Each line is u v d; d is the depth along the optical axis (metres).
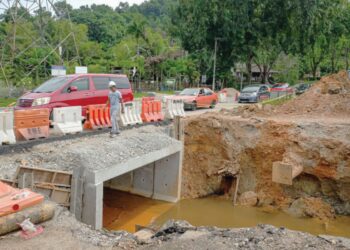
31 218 6.60
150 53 51.59
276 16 40.38
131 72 47.81
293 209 12.94
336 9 43.56
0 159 9.82
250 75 46.53
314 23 40.41
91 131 13.50
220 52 43.06
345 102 17.83
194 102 23.02
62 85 13.86
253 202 13.74
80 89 14.31
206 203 14.07
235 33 39.62
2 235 6.25
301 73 58.72
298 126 13.88
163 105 19.75
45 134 12.10
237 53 42.66
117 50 50.94
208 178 15.06
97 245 6.32
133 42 53.09
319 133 13.42
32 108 12.92
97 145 11.34
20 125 11.51
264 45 42.56
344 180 12.58
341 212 12.73
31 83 31.86
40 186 8.80
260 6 39.72
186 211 13.17
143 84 48.81
